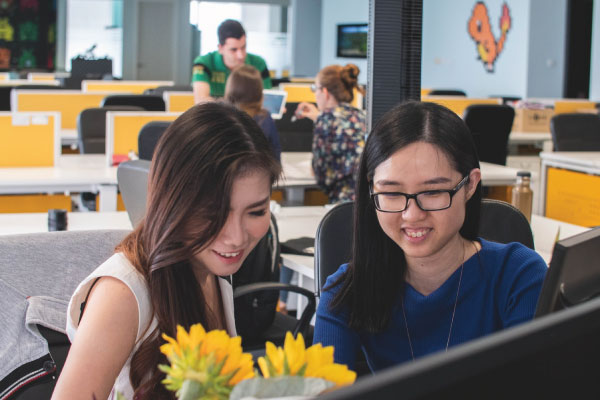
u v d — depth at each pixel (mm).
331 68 3875
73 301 1133
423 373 416
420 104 1291
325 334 1400
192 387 622
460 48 12297
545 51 10852
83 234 1488
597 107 8086
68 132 6285
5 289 1396
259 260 2330
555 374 488
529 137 7109
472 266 1354
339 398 396
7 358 1354
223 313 1308
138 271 1118
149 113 4602
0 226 2830
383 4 2176
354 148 3744
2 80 10008
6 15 15844
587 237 962
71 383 1052
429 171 1241
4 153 4305
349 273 1395
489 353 443
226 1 16172
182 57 16812
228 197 1051
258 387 593
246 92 3826
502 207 1888
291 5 16516
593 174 4586
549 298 944
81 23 16625
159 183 1088
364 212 1352
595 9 10148
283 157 5188
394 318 1387
